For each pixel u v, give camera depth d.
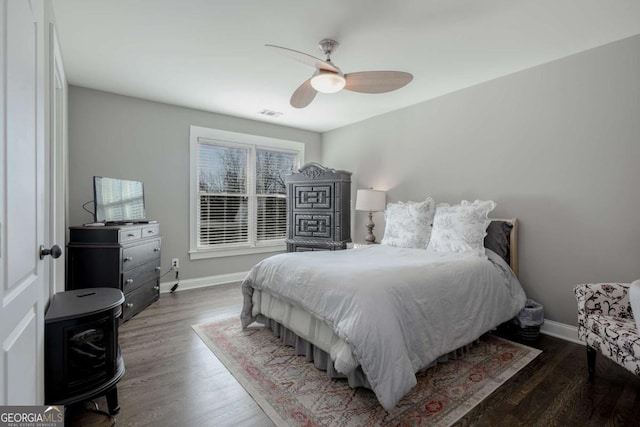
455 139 3.46
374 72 2.26
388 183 4.25
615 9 2.00
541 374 2.05
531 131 2.85
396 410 1.68
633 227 2.30
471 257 2.61
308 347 2.23
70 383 1.47
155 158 3.89
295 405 1.72
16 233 0.96
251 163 4.76
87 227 2.78
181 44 2.51
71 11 2.06
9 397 0.89
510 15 2.07
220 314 3.19
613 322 1.88
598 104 2.47
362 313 1.68
